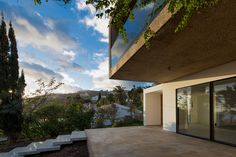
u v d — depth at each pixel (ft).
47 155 22.66
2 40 57.67
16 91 39.37
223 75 22.27
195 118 27.37
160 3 11.10
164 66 23.52
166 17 11.25
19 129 37.09
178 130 31.73
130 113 70.64
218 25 11.82
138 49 16.92
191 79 28.48
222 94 22.49
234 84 20.83
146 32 9.02
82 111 43.96
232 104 20.97
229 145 21.21
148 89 45.11
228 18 10.84
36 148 23.40
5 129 36.06
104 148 20.57
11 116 36.14
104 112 56.80
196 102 27.27
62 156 21.72
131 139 25.79
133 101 86.69
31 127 39.01
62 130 39.63
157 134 30.09
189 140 24.99
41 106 42.50
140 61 21.06
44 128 38.81
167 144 22.47
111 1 7.07
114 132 32.19
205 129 25.21
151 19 13.52
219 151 18.88
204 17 10.69
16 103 36.96
